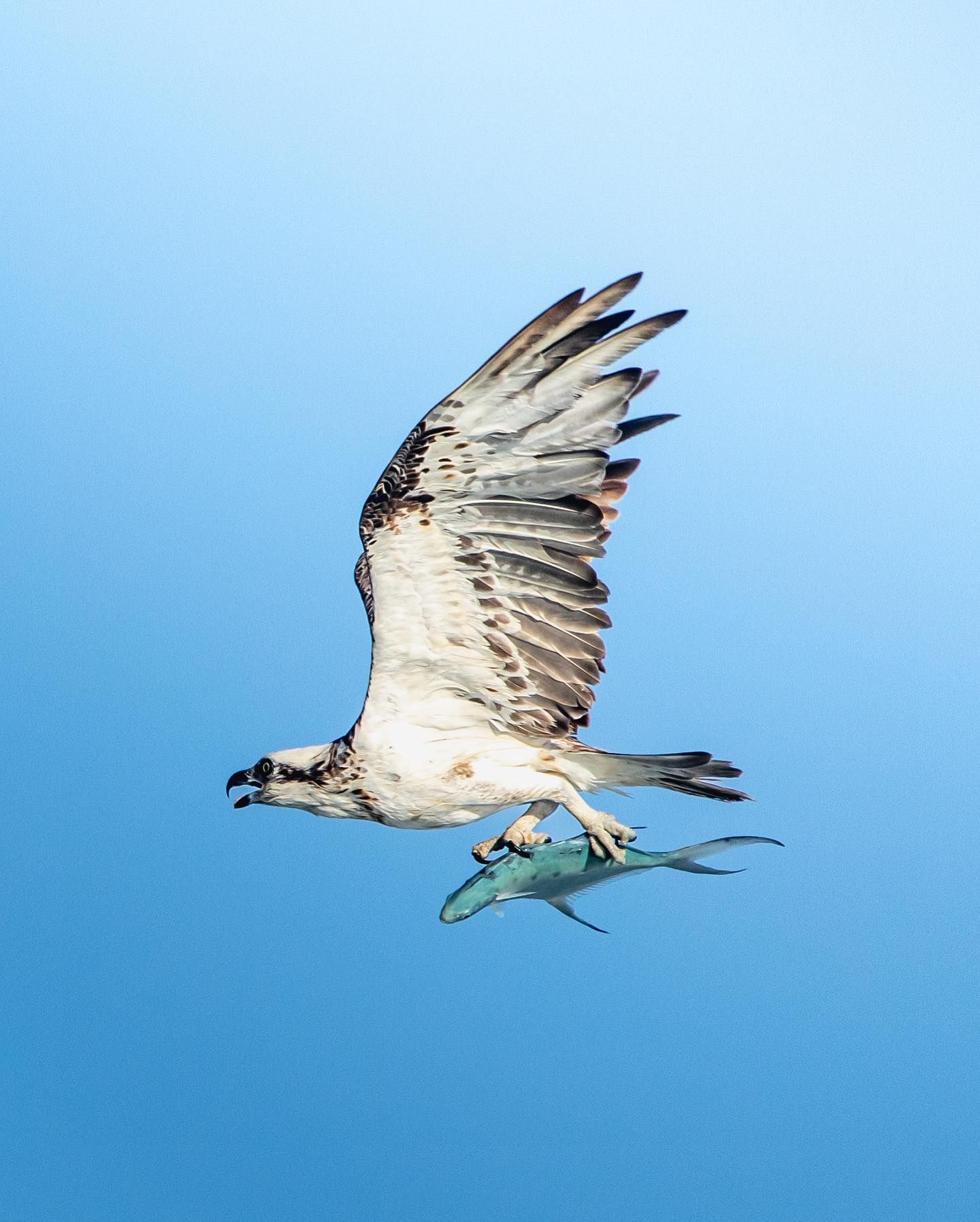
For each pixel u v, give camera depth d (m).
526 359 11.53
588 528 12.34
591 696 12.96
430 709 13.11
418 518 12.17
